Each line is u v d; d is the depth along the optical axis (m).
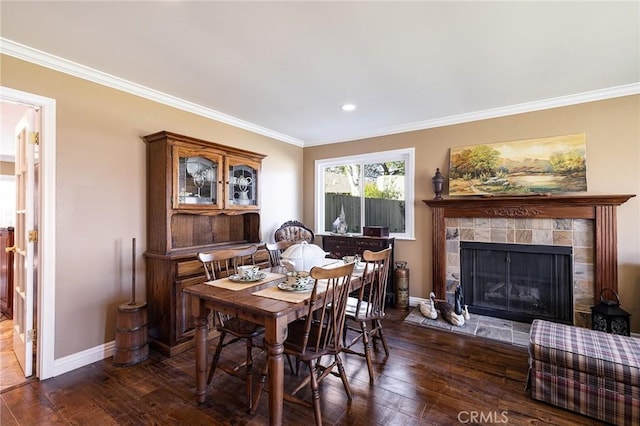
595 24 1.84
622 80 2.63
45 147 2.20
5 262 3.47
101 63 2.33
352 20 1.82
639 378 1.65
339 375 1.92
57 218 2.25
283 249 3.11
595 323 2.66
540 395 1.92
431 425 1.71
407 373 2.27
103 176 2.51
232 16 1.77
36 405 1.89
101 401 1.94
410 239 3.89
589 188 2.91
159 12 1.73
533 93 2.92
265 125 3.97
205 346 1.92
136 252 2.71
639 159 2.72
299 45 2.09
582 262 2.94
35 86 2.15
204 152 2.95
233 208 3.28
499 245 3.34
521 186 3.16
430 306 3.41
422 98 3.04
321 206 4.80
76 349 2.35
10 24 1.82
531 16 1.77
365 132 4.24
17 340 2.44
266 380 2.07
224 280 2.16
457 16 1.77
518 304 3.30
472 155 3.44
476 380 2.17
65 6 1.67
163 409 1.86
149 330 2.72
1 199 5.14
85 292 2.40
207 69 2.43
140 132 2.76
